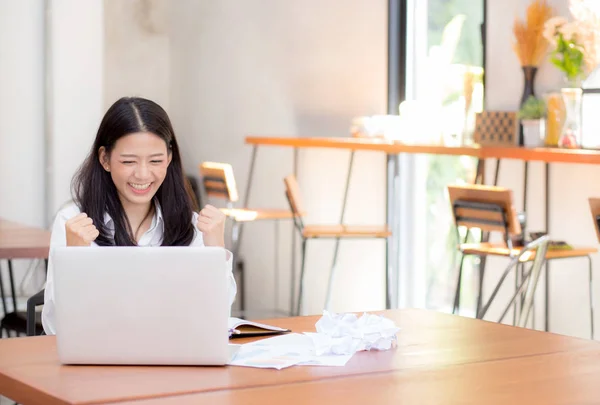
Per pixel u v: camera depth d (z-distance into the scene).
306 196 7.16
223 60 8.05
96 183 2.96
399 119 6.14
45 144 7.28
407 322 2.82
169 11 8.75
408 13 6.51
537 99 5.32
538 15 5.37
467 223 4.85
